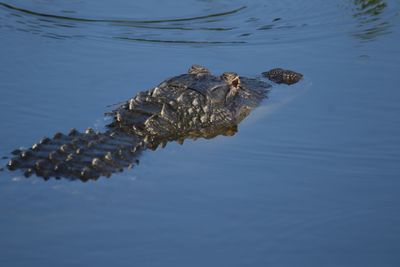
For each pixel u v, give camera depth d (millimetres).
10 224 18484
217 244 17891
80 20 39656
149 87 29953
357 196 20750
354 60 33719
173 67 32719
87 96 28719
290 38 37688
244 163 23062
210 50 35625
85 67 32312
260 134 25609
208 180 21609
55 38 36344
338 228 18906
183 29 39156
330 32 38531
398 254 17719
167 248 17641
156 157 23109
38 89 29312
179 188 20938
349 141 24906
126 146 22969
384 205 20203
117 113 25562
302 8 42969
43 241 17781
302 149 24266
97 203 19672
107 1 43375
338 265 17188
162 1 43969
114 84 30234
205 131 25766
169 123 25250
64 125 25766
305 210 19812
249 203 20141
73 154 21438
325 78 31359
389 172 22453
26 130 25219
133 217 19094
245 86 29062
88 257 17094
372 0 43906
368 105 28172
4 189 19938
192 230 18531
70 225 18578
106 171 21062
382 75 31500
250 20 40969
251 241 18109
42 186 20031
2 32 36719
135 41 36625
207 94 26672
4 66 31859
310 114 27422
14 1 42062
